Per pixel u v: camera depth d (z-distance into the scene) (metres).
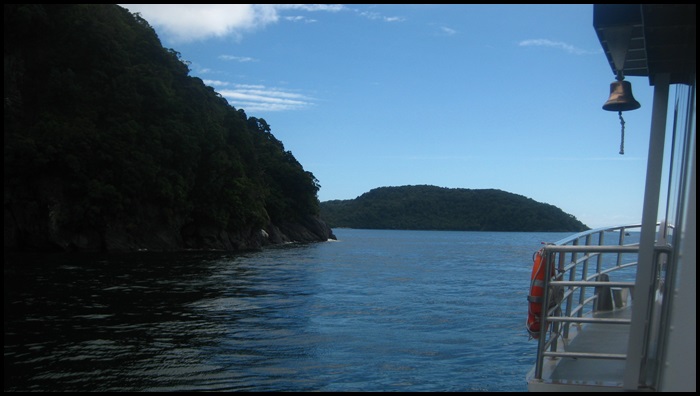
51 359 9.04
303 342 10.81
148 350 9.79
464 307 16.94
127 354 9.45
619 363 4.90
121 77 56.75
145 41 65.12
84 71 56.75
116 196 48.91
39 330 11.72
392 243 92.19
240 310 15.37
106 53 57.41
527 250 69.81
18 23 53.91
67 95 54.03
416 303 17.89
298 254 52.00
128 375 8.05
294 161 98.06
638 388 4.04
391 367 8.74
